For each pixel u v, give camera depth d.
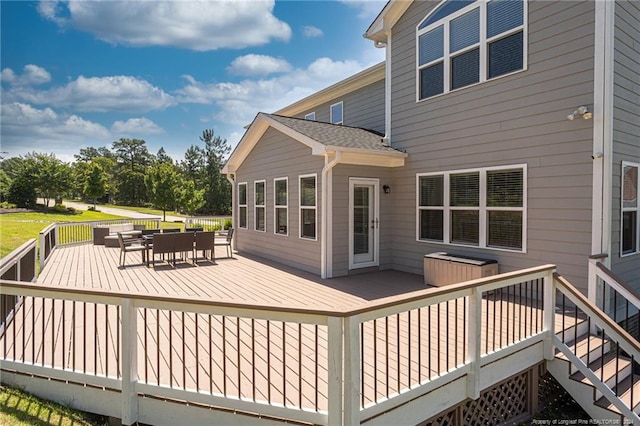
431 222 6.80
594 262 4.27
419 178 7.00
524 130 5.32
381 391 2.62
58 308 4.89
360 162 7.01
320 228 7.10
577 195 4.76
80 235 13.87
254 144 9.94
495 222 5.76
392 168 7.56
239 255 10.03
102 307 4.92
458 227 6.32
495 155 5.71
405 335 3.86
